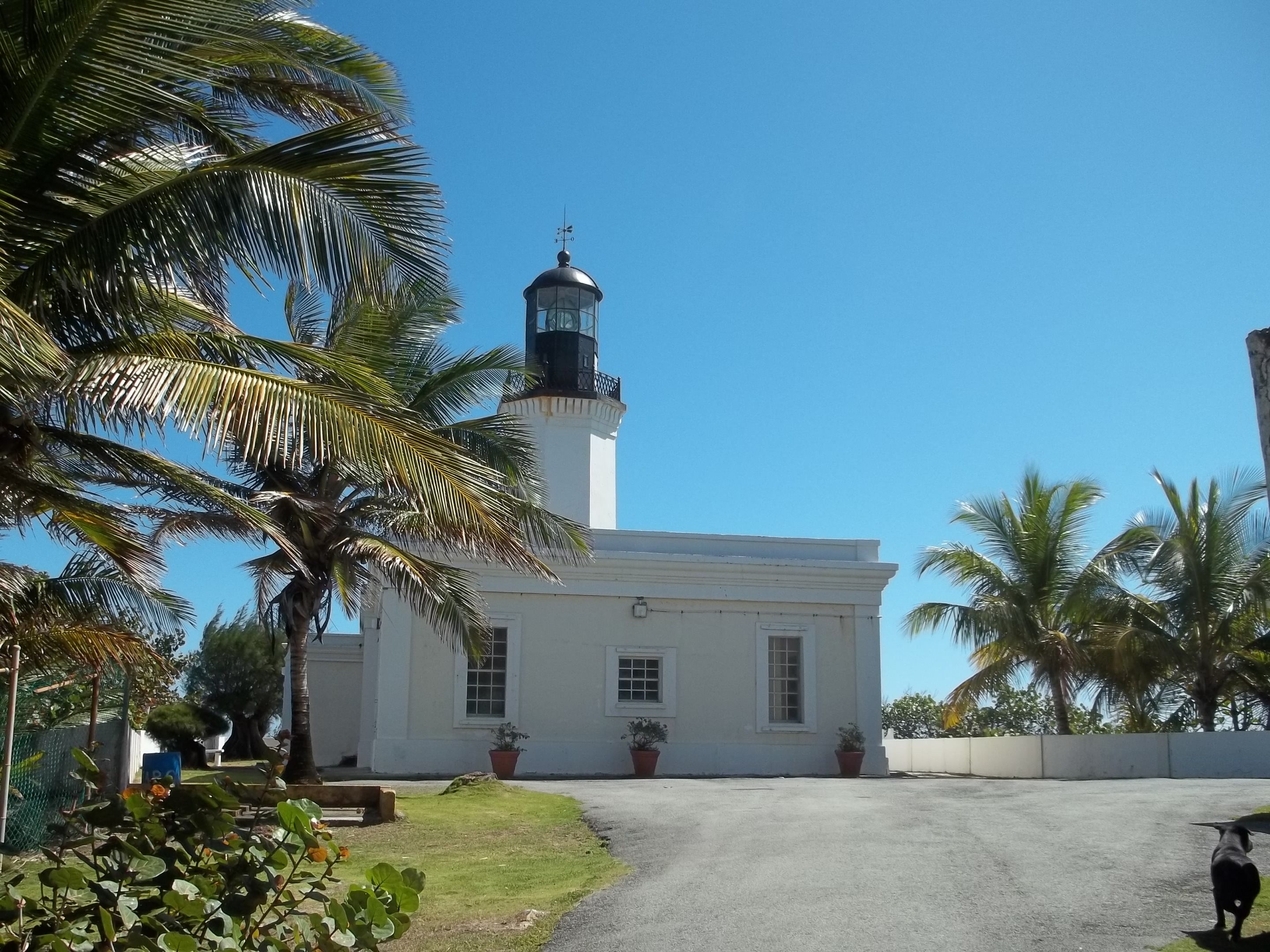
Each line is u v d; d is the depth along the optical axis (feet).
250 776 77.36
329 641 100.17
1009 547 92.73
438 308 56.80
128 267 27.86
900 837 37.68
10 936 14.88
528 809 51.08
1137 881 28.99
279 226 26.71
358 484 56.65
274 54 32.42
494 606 80.53
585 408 97.81
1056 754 80.48
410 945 25.40
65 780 42.60
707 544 85.20
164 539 40.60
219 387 26.53
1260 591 85.92
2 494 31.04
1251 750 73.41
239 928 16.47
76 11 25.05
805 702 83.56
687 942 24.26
